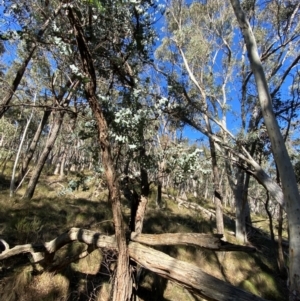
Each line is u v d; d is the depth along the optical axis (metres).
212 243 3.45
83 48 3.54
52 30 3.77
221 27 12.14
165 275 3.48
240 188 12.46
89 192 11.68
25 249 4.80
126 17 3.88
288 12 9.61
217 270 7.87
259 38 10.53
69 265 5.33
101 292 4.83
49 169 20.81
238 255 9.15
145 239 3.97
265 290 7.87
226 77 12.33
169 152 4.95
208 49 11.52
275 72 9.98
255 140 8.71
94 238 4.16
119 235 3.65
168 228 9.62
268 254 10.94
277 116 9.07
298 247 5.06
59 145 20.25
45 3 3.91
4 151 15.47
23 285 4.40
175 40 10.27
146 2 3.97
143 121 4.21
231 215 19.47
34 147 12.66
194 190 25.53
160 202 13.42
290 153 10.23
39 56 5.94
